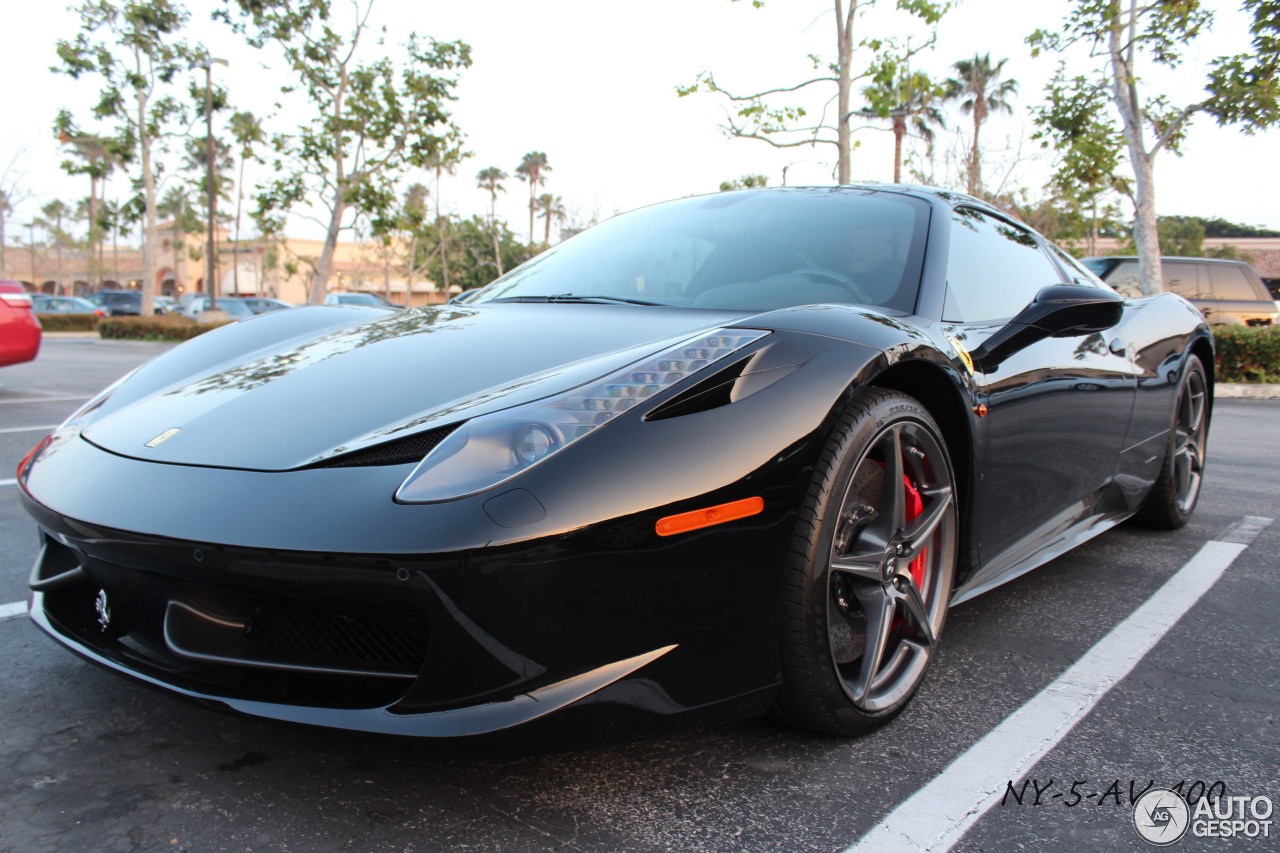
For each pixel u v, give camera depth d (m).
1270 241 46.59
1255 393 10.14
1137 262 11.45
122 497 1.55
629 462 1.39
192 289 64.00
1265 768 1.66
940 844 1.41
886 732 1.78
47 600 1.83
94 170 26.17
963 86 31.22
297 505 1.41
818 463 1.56
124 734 1.73
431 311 2.40
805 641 1.57
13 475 4.04
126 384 2.13
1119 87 11.08
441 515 1.33
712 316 1.96
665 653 1.43
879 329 1.77
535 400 1.51
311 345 2.16
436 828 1.43
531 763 1.63
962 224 2.42
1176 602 2.61
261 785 1.55
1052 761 1.67
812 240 2.32
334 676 1.47
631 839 1.41
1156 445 3.10
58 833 1.40
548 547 1.32
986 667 2.12
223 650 1.49
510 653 1.34
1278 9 9.80
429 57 20.45
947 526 1.94
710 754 1.67
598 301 2.27
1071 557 3.10
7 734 1.72
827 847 1.40
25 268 70.81
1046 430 2.28
